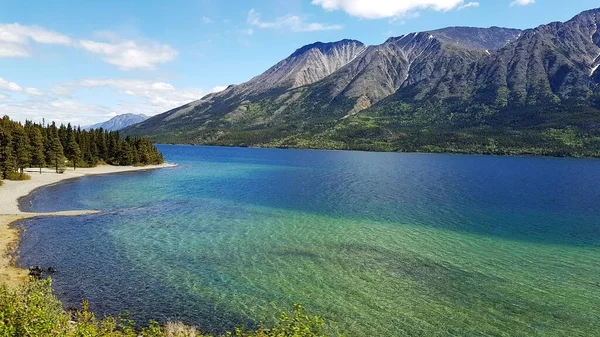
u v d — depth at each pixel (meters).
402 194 101.25
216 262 43.97
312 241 53.19
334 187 113.62
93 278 38.44
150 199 86.50
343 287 37.62
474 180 139.88
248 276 39.94
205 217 67.81
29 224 60.06
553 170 189.75
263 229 59.66
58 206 76.31
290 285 37.84
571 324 31.34
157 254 46.47
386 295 36.00
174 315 31.34
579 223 69.25
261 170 171.38
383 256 47.25
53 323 16.52
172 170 165.50
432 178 144.00
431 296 36.03
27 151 119.06
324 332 29.31
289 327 22.44
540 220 71.56
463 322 31.34
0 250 46.06
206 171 162.38
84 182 116.38
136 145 187.75
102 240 52.00
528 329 30.50
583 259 47.75
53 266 41.50
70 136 159.75
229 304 33.59
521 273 42.47
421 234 58.56
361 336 28.92
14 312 15.55
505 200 95.38
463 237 57.44
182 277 39.34
